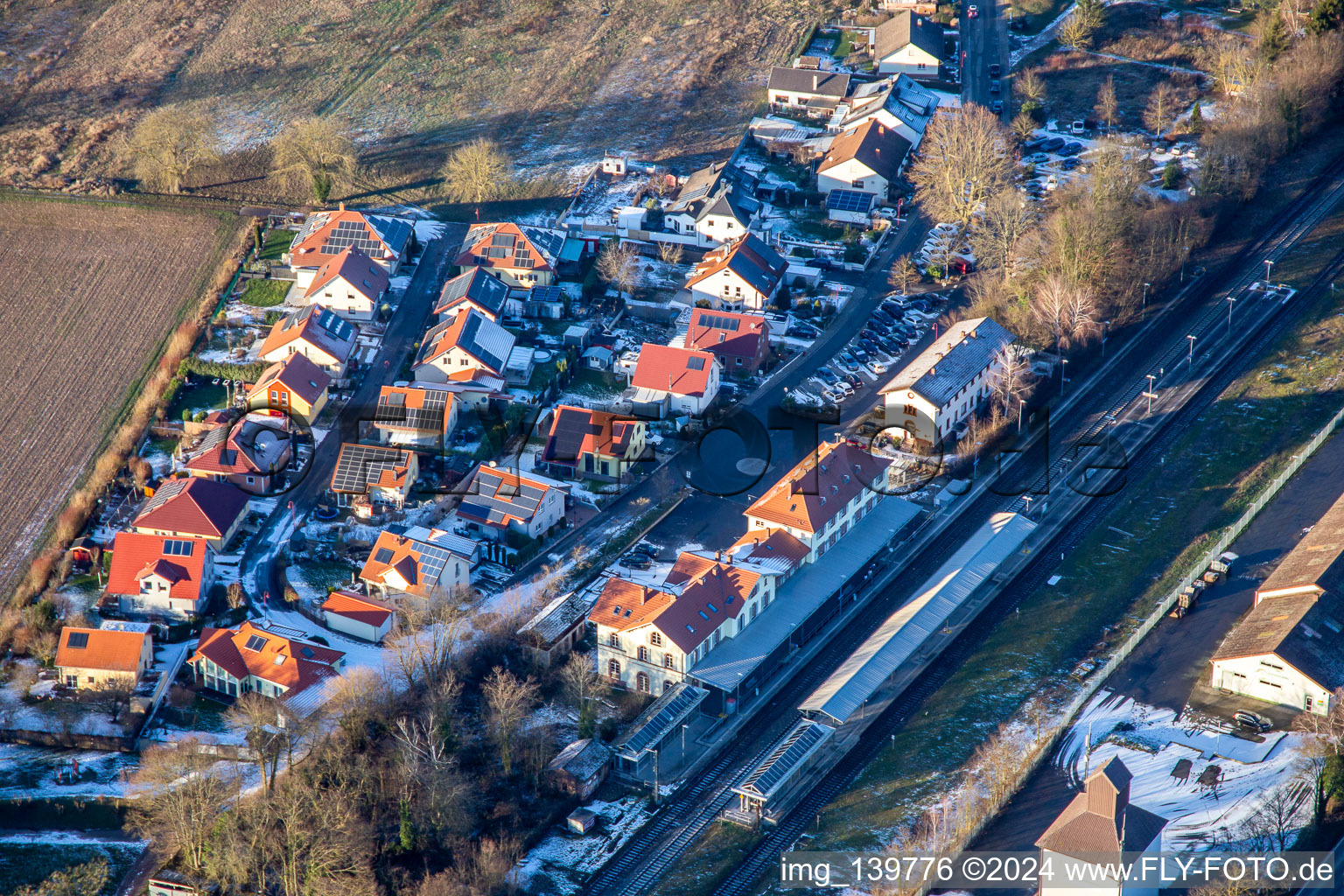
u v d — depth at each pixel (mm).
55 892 179375
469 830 192875
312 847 182250
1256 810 191875
